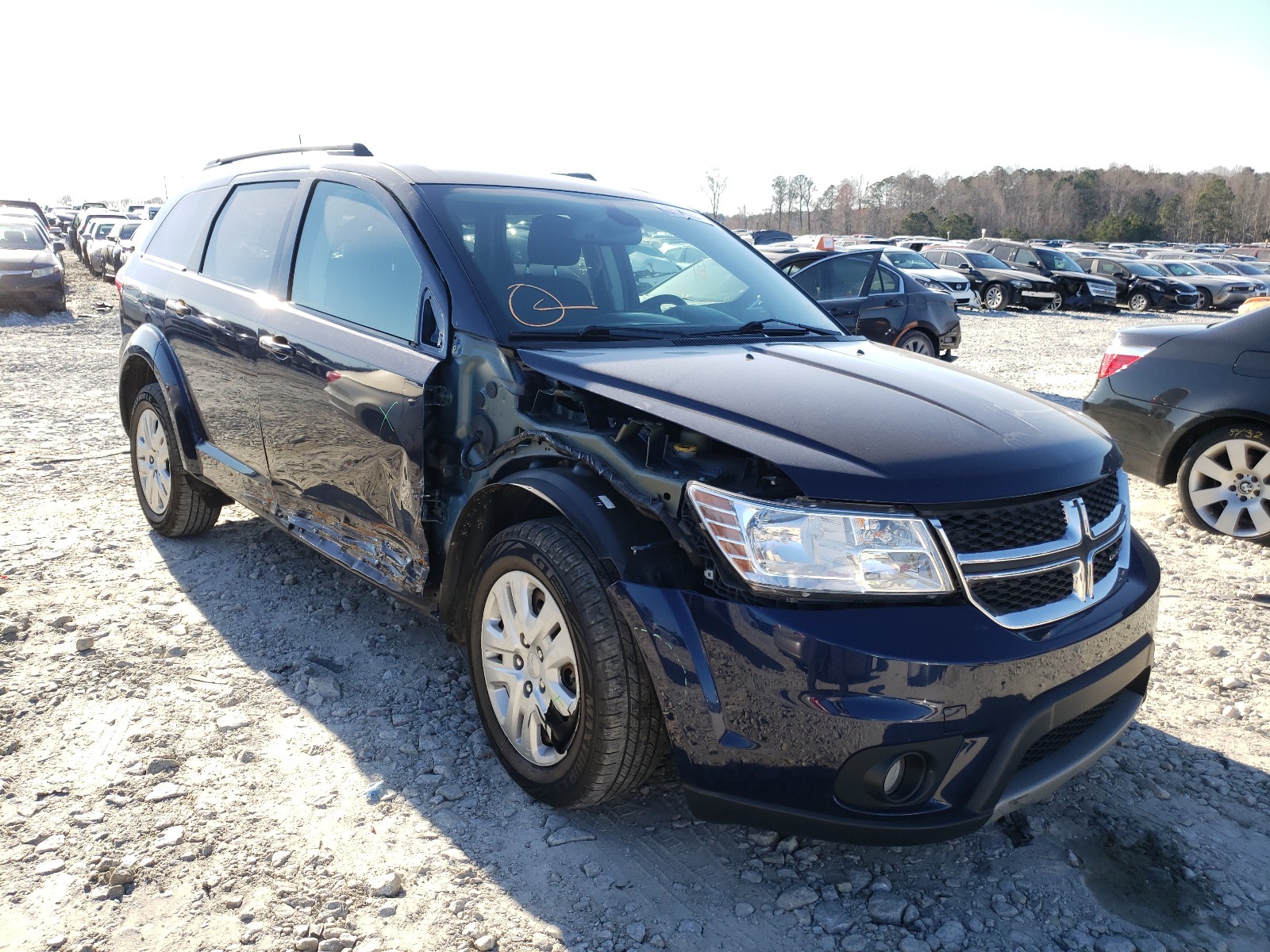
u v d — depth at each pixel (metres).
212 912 2.31
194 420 4.37
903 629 2.19
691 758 2.32
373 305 3.34
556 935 2.29
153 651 3.62
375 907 2.35
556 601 2.55
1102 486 2.66
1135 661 2.62
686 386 2.62
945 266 26.69
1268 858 2.70
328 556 3.55
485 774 2.93
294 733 3.11
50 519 5.08
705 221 4.17
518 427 2.79
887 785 2.24
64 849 2.51
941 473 2.29
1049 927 2.39
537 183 3.76
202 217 4.64
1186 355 5.75
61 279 15.94
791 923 2.37
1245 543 5.54
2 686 3.31
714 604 2.28
